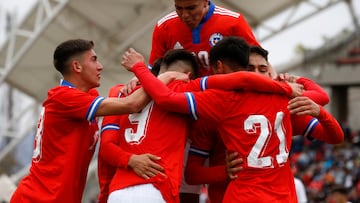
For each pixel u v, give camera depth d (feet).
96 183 139.03
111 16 113.39
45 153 36.91
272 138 35.17
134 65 36.45
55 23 112.37
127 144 36.27
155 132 35.65
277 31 128.26
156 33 41.75
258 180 34.78
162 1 109.50
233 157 35.29
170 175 35.04
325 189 124.36
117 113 35.94
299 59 175.01
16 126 140.05
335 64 170.40
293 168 139.64
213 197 39.45
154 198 34.73
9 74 124.36
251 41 40.55
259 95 35.42
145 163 34.94
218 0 117.39
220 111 35.17
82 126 37.22
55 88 37.14
